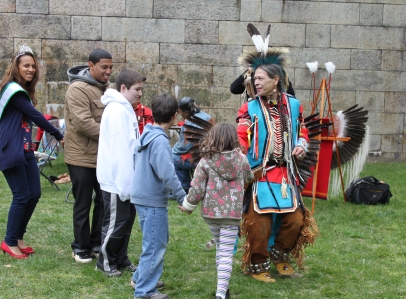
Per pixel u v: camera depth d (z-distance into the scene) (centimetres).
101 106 462
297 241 436
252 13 1005
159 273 388
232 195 382
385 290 418
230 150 380
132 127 420
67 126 460
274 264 451
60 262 466
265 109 428
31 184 476
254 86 470
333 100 1032
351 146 707
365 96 1038
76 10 978
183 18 996
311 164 456
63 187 772
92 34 985
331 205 699
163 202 386
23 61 461
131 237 545
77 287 412
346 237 562
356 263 479
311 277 445
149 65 998
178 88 1006
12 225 469
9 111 457
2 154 452
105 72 461
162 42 997
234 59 1008
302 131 443
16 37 973
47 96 986
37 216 612
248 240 425
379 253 505
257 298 397
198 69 1005
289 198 424
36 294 397
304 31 1015
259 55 466
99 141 424
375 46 1030
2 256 472
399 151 1055
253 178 400
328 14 1016
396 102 1045
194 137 454
